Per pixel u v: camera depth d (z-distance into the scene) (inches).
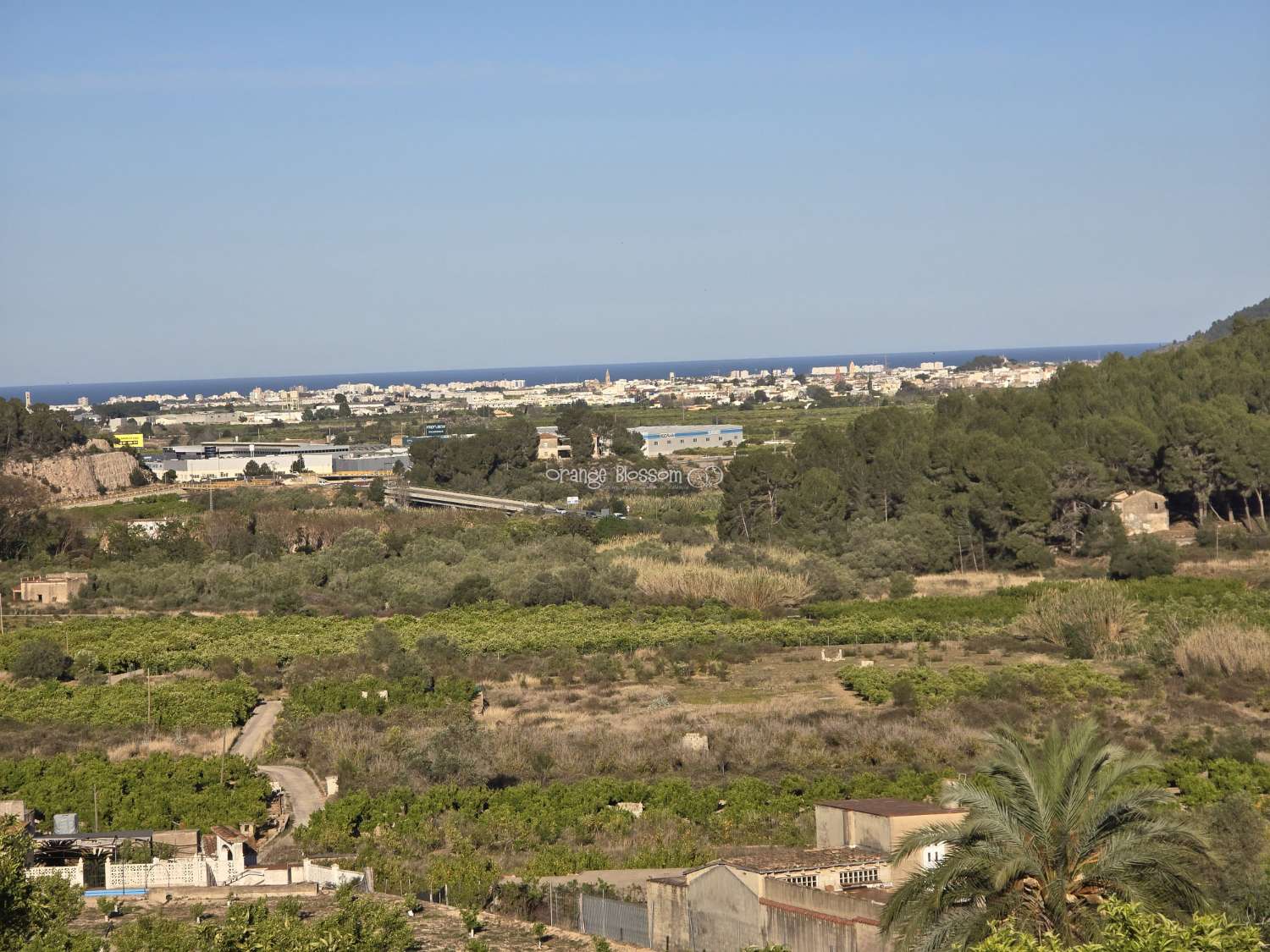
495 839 2314.2
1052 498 5915.4
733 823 2362.2
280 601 5108.3
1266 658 3545.8
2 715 3353.8
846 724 3070.9
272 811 2588.6
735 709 3440.0
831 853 1733.5
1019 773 1328.7
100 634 4554.6
